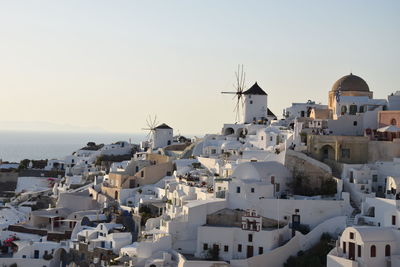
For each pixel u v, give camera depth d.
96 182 140.50
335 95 128.75
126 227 108.56
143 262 91.81
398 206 86.06
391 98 121.12
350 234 81.44
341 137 107.81
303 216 94.75
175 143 167.25
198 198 105.88
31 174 173.12
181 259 88.75
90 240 101.44
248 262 86.38
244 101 153.00
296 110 148.00
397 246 81.19
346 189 100.75
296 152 104.19
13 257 103.38
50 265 101.75
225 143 135.62
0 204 146.25
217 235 91.31
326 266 84.06
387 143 105.56
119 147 180.75
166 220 99.44
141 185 128.38
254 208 95.81
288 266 88.56
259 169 100.12
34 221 118.75
